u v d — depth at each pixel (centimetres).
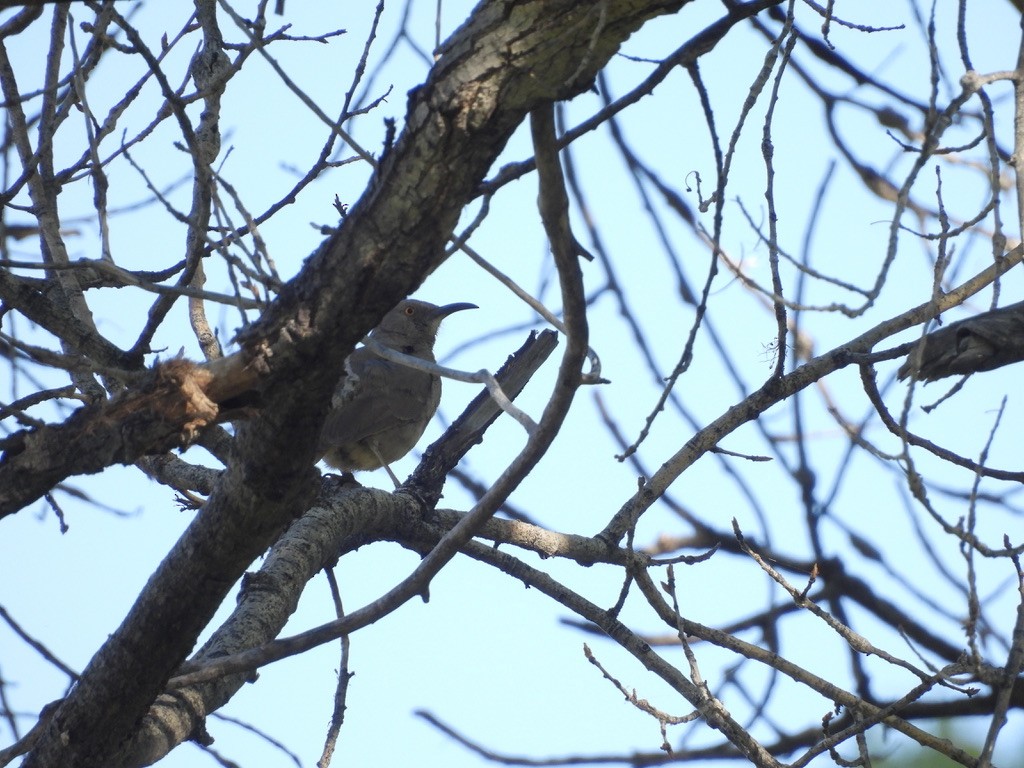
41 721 714
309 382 589
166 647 674
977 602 671
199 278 1007
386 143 558
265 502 627
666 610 915
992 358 644
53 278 905
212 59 994
